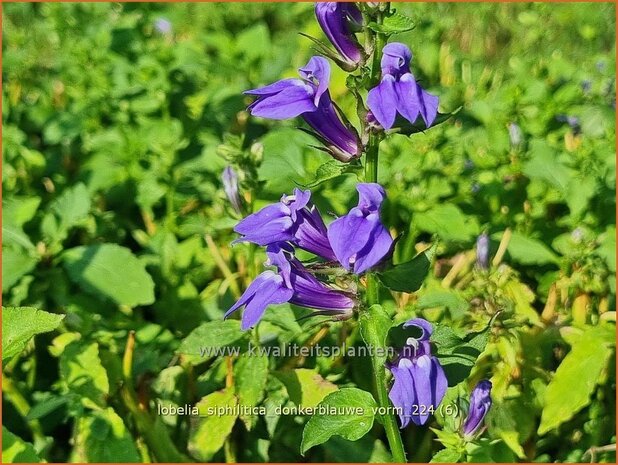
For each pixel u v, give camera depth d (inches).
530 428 7.8
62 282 9.5
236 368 8.1
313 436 6.0
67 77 14.2
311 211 5.9
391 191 10.3
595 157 10.7
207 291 9.9
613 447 8.2
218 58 16.0
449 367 6.2
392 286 5.9
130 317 9.7
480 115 12.5
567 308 9.3
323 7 5.7
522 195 10.9
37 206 10.2
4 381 8.5
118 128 12.3
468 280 9.6
